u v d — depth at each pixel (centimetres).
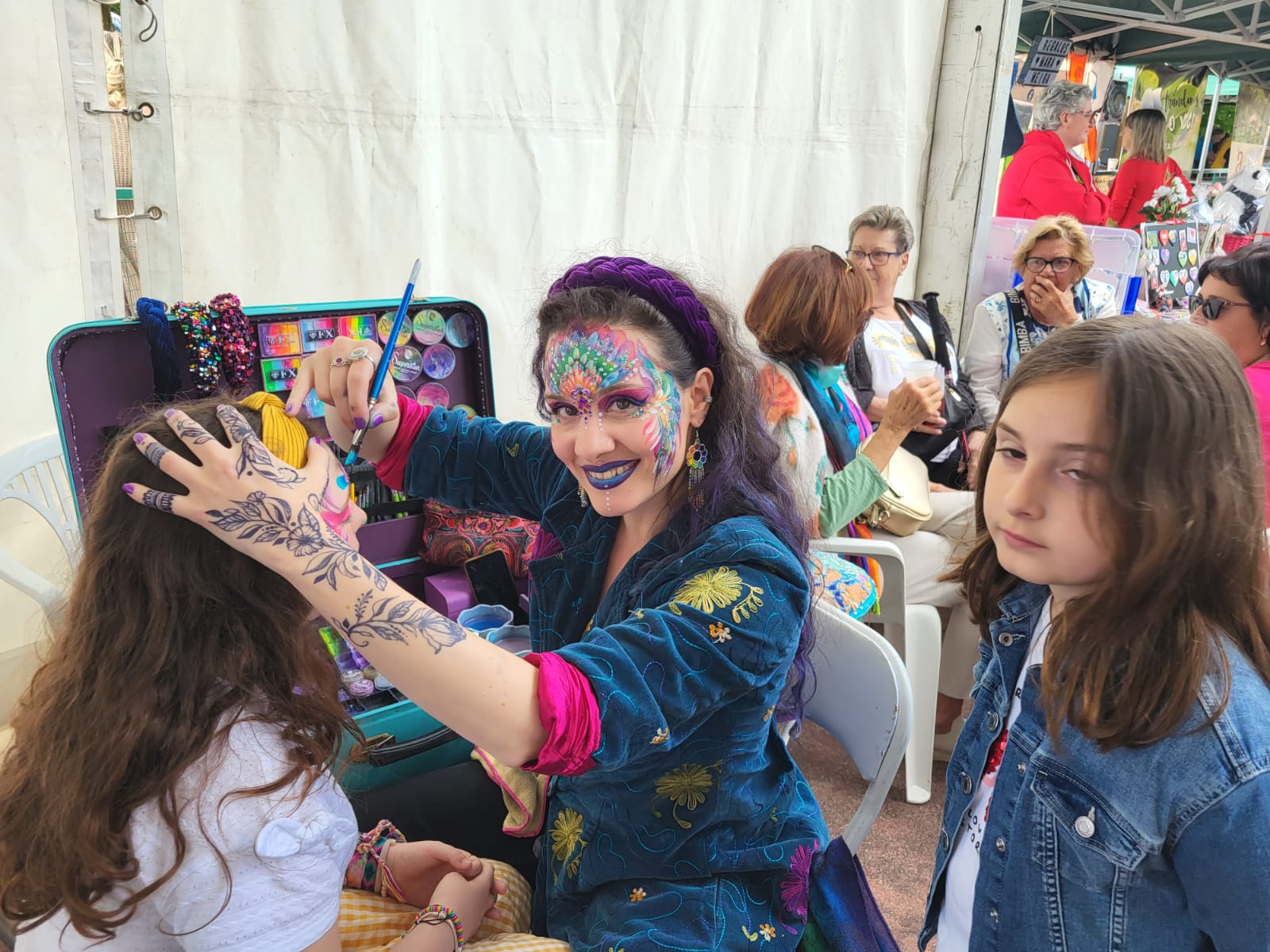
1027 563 80
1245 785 70
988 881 93
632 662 82
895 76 285
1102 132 563
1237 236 510
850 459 203
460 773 138
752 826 102
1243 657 76
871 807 130
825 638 137
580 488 116
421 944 96
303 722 83
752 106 266
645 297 97
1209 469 71
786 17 261
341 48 196
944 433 276
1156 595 73
